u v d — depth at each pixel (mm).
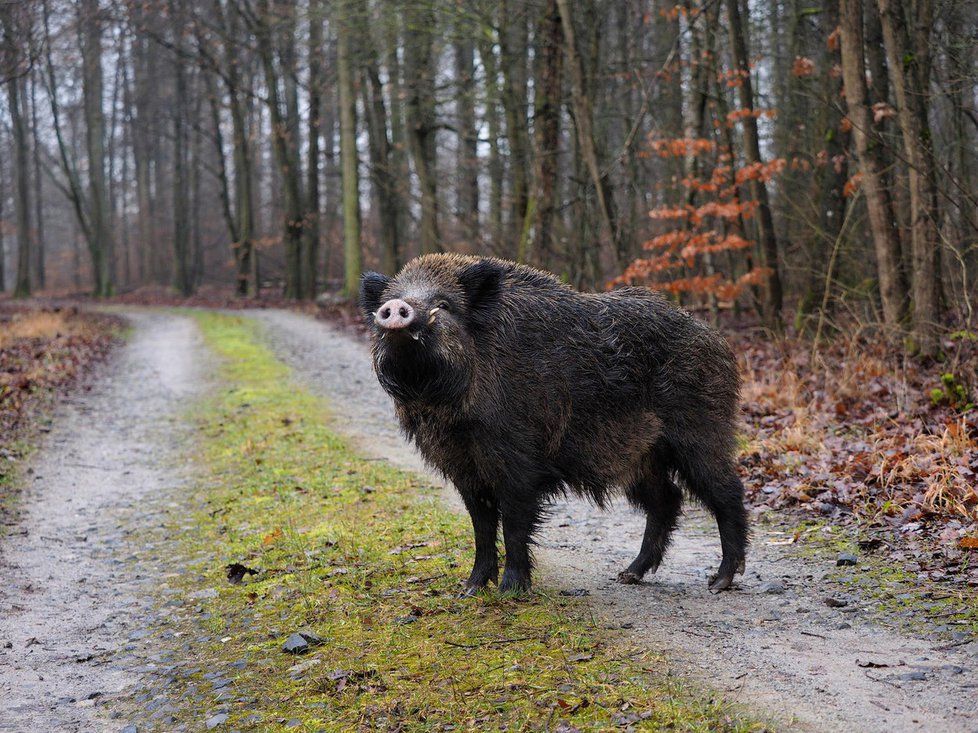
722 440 6254
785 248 20562
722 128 17688
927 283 12102
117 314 39094
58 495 10195
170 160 66812
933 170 12070
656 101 22391
